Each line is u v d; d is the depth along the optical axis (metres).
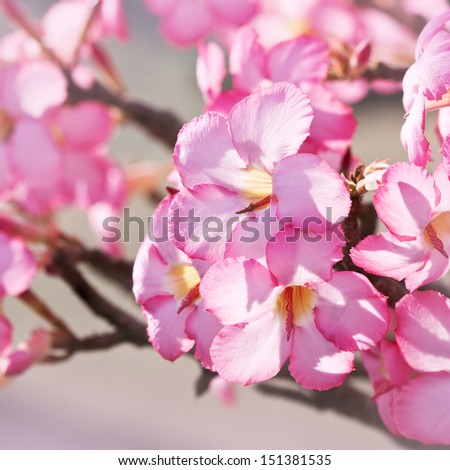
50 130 0.64
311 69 0.49
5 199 0.64
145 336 0.57
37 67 0.63
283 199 0.43
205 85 0.51
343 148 0.48
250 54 0.50
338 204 0.43
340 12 0.61
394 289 0.46
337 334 0.45
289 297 0.45
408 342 0.46
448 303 0.45
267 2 0.64
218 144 0.45
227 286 0.44
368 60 0.56
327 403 0.58
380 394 0.48
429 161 0.44
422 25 0.62
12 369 0.55
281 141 0.44
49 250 0.57
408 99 0.46
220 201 0.45
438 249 0.44
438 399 0.46
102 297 0.57
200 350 0.46
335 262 0.44
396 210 0.43
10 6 0.62
